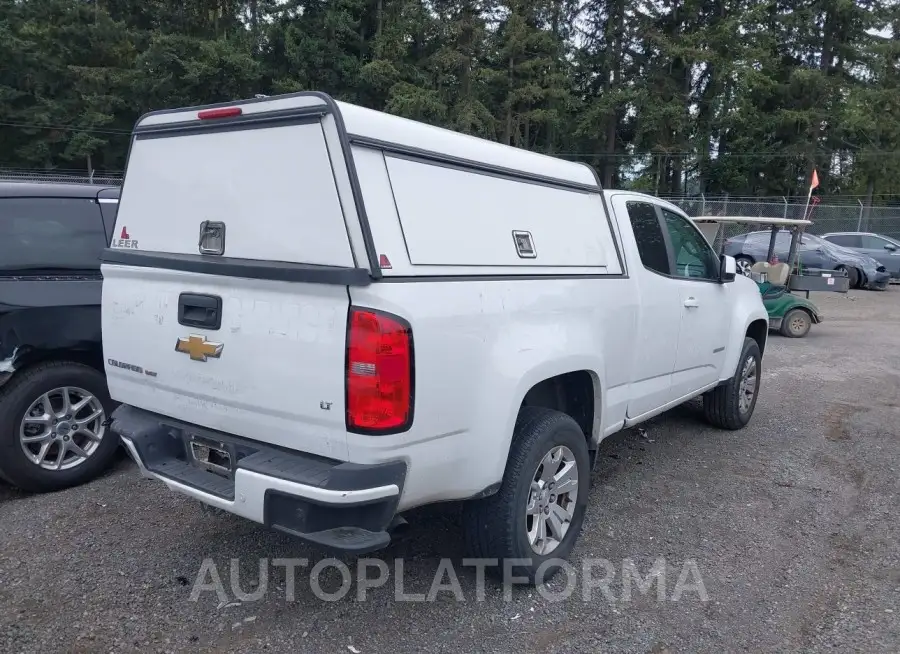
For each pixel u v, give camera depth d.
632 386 4.59
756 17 35.28
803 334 12.32
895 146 36.22
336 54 33.91
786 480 5.29
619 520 4.52
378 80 33.19
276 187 3.02
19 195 4.75
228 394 3.18
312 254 2.90
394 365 2.78
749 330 6.76
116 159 36.28
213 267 3.12
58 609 3.38
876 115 35.88
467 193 3.33
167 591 3.57
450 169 3.26
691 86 38.44
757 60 35.53
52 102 34.84
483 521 3.50
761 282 12.41
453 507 4.62
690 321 5.25
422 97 31.70
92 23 36.69
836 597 3.68
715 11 37.69
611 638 3.28
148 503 4.57
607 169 38.53
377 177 2.90
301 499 2.80
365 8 35.44
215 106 3.19
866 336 12.56
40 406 4.66
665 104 35.62
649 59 37.44
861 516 4.68
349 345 2.76
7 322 4.50
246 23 38.00
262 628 3.29
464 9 34.12
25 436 4.62
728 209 26.52
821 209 25.73
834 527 4.50
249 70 33.12
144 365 3.56
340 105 2.85
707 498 4.91
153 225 3.55
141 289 3.52
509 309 3.37
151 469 3.47
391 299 2.79
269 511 2.91
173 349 3.38
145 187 3.59
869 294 19.77
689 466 5.54
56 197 4.89
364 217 2.79
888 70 36.53
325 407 2.85
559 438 3.69
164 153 3.48
